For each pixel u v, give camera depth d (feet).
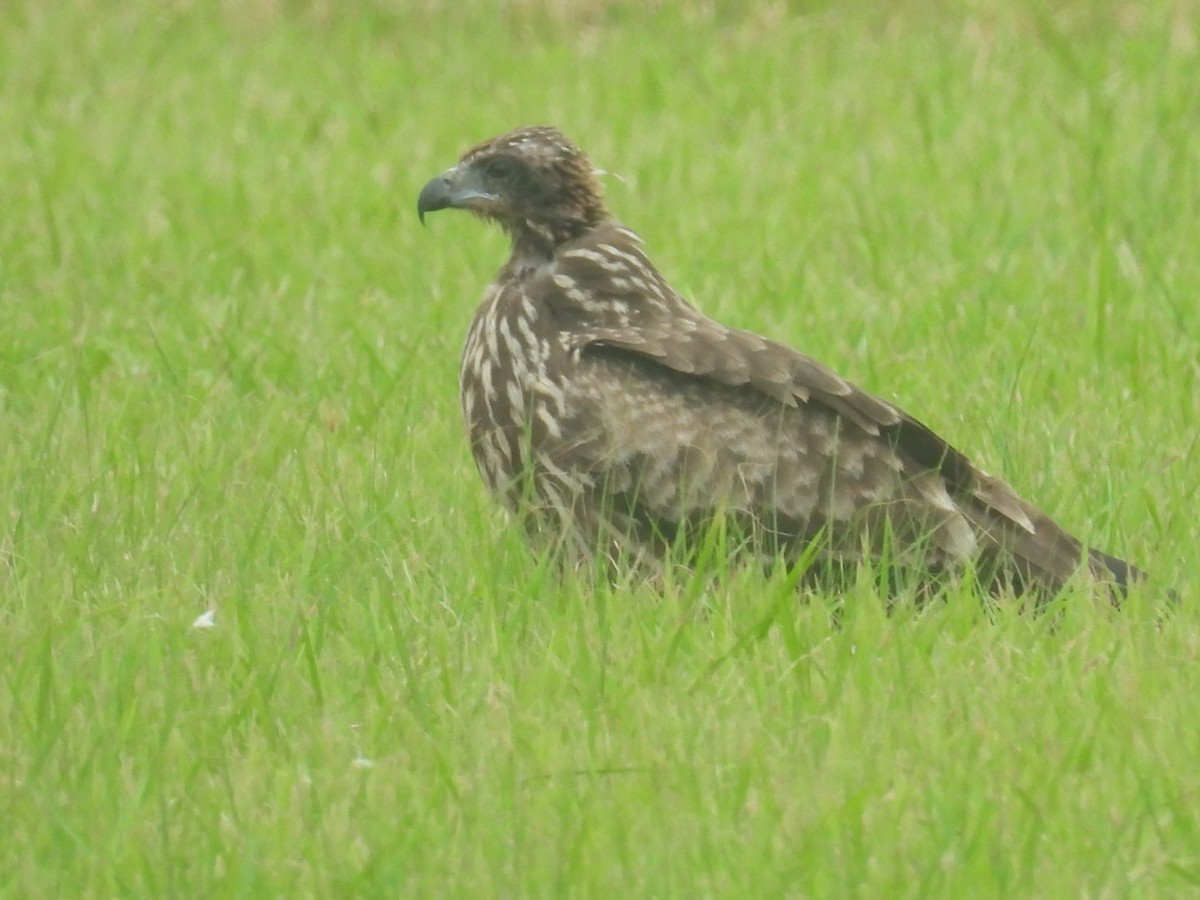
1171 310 58.49
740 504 41.16
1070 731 35.12
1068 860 31.45
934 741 34.37
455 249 66.69
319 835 32.09
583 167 44.83
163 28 98.63
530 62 91.86
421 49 95.50
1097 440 47.60
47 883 31.30
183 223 69.97
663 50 92.63
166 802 32.96
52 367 55.83
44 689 35.58
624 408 41.47
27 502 43.75
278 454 47.70
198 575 41.24
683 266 63.57
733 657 37.81
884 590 40.47
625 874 31.12
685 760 34.22
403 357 55.52
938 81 84.94
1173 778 33.45
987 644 37.96
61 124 82.69
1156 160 71.56
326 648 38.73
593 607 39.45
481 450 43.60
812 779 33.42
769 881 30.78
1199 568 41.70
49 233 67.92
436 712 36.35
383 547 42.52
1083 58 87.04
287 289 62.90
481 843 31.83
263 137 81.10
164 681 36.68
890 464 41.39
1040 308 57.82
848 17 96.12
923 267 63.00
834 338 56.39
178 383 53.98
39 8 100.99
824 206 70.18
